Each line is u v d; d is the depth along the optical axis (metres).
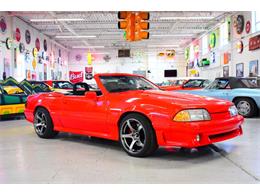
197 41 24.55
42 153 4.33
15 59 15.59
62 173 3.37
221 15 16.81
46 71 22.19
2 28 14.16
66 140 5.31
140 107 3.92
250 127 6.57
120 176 3.24
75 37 22.98
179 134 3.62
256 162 3.73
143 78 5.27
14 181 3.12
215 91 8.65
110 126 4.33
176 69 31.34
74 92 5.49
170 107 3.72
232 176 3.21
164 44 28.34
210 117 3.76
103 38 24.38
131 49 31.36
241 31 15.01
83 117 4.70
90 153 4.31
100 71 31.45
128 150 4.11
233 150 4.38
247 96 8.14
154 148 3.93
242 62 15.02
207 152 4.27
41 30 20.47
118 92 4.54
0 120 8.59
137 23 8.70
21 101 8.93
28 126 7.24
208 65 21.67
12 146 4.83
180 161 3.82
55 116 5.23
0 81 9.57
